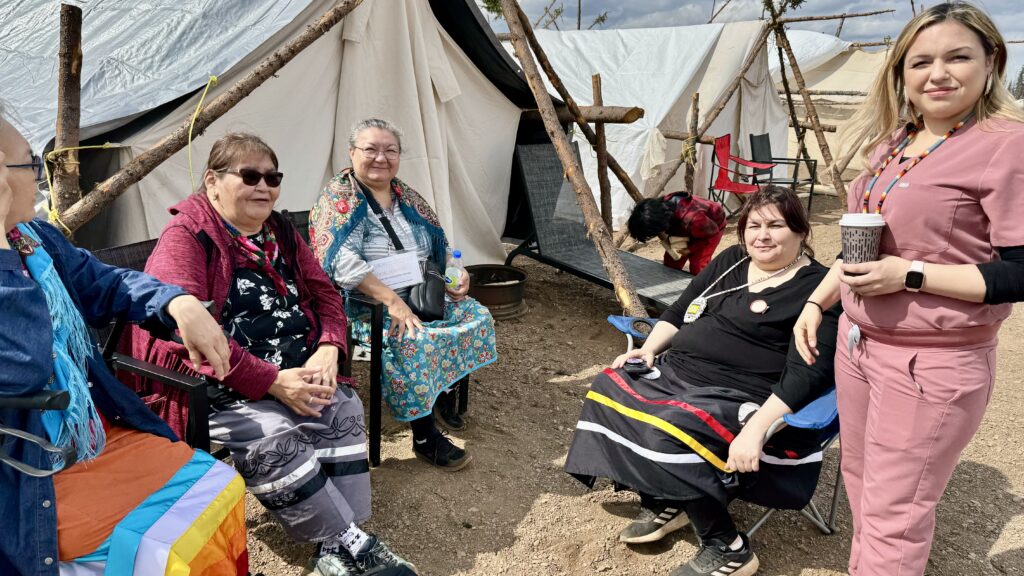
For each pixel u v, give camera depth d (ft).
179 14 14.92
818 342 7.74
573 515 9.30
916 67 5.54
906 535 6.15
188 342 6.56
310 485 7.31
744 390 8.54
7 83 14.43
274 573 7.84
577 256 18.85
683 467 7.64
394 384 9.73
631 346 10.53
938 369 5.75
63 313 5.54
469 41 17.99
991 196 5.26
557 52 34.04
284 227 8.82
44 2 17.46
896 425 6.04
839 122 46.26
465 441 11.00
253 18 14.85
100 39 14.67
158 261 7.70
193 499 5.73
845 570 8.39
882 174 6.00
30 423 5.09
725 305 8.96
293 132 15.33
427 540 8.61
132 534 5.31
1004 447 11.46
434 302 10.65
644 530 8.55
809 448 8.00
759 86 31.99
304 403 7.73
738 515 9.39
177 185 13.51
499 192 20.30
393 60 16.34
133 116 12.20
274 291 8.45
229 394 7.86
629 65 31.40
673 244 17.71
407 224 11.30
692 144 25.39
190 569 5.37
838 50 46.96
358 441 8.13
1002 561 8.62
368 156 10.56
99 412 6.26
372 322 9.51
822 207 33.09
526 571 8.19
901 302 5.80
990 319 5.59
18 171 5.28
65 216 10.28
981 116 5.49
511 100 20.16
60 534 5.20
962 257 5.56
